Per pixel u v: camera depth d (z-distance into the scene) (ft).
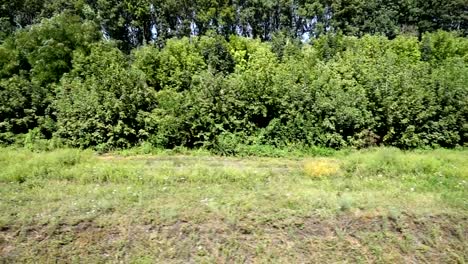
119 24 147.43
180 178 35.58
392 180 36.42
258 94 55.26
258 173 37.99
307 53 107.76
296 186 33.63
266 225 26.18
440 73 63.98
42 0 147.64
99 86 57.62
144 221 26.14
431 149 56.03
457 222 27.48
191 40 120.47
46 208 27.81
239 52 109.60
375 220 26.99
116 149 54.39
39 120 57.36
